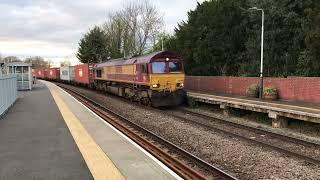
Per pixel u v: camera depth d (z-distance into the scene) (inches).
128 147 473.1
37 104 1048.8
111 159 409.7
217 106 1082.7
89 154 431.2
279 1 1312.7
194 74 1669.5
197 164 451.2
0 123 681.0
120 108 1097.4
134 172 358.3
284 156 509.4
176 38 1930.4
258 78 1171.3
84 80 2112.5
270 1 1330.0
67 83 2832.2
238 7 1546.5
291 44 1334.9
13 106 992.9
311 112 724.0
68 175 346.9
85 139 524.4
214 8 1625.2
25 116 781.3
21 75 1708.9
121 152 444.5
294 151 553.9
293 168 450.9
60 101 1147.3
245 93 1226.0
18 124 668.1
